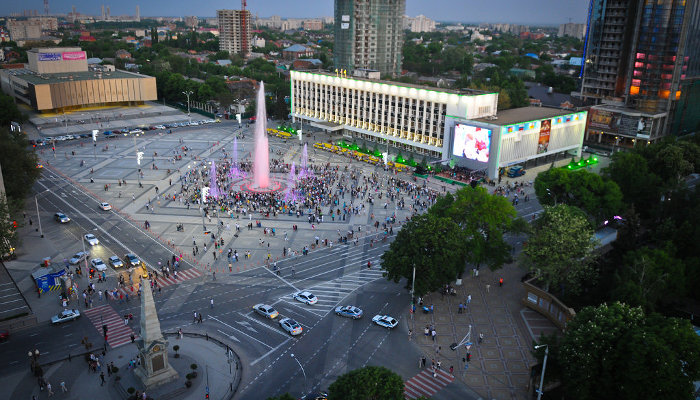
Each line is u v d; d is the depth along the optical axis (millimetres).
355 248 120500
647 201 132250
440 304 97625
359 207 143500
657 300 92062
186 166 182875
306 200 148875
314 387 74188
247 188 160375
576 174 121188
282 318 91625
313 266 111500
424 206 146500
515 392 74812
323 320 91562
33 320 88938
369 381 58562
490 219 101250
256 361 79875
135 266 109688
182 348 82062
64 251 116250
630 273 89250
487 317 93812
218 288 101750
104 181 165750
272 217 137875
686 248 106562
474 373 78688
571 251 91250
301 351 82625
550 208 100625
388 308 95812
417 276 92875
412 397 72562
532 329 90125
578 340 68500
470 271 111250
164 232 127938
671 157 151125
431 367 79625
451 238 94375
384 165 187000
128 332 87188
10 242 110000
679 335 66750
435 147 193625
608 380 66812
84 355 80312
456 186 165750
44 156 192125
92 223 132500
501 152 170250
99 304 95562
